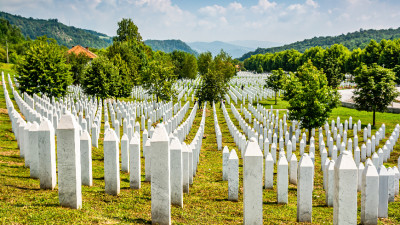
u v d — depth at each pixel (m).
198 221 7.75
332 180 10.09
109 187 8.82
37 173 9.90
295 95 27.22
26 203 7.22
